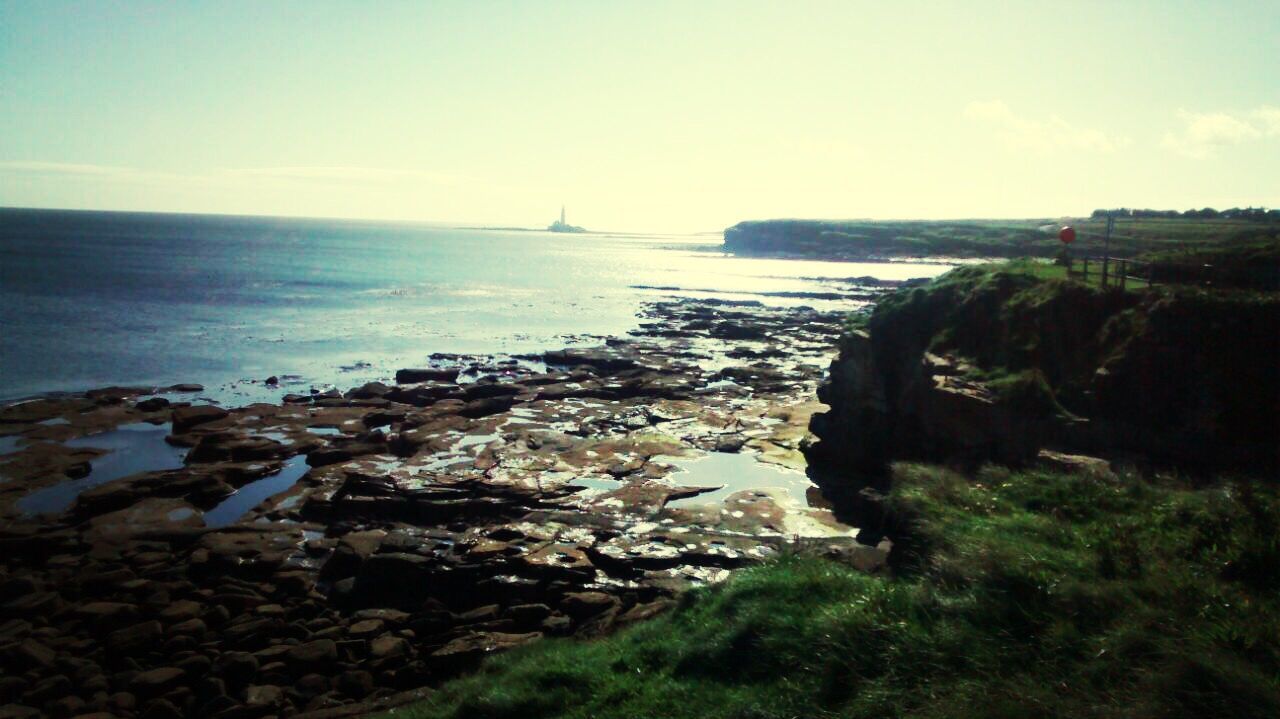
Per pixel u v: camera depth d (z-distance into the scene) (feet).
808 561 37.91
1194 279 63.57
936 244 554.05
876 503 68.69
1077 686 21.90
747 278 415.85
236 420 107.04
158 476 80.07
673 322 223.51
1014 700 21.50
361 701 44.65
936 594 28.60
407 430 102.89
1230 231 191.83
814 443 93.09
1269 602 24.57
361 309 245.24
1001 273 78.43
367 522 72.13
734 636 31.04
